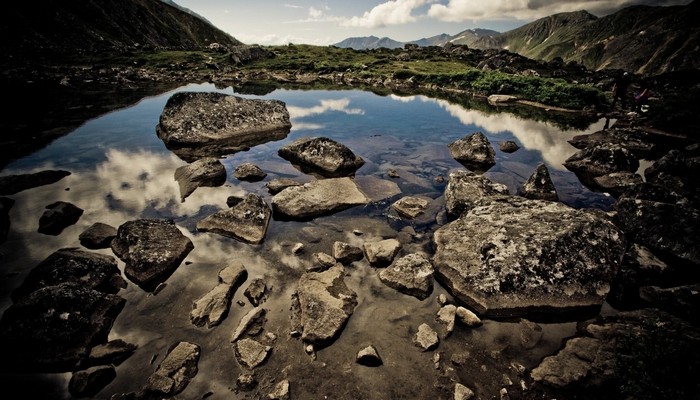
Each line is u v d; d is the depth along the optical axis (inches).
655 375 193.8
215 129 708.0
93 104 975.0
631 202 383.2
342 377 212.4
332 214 410.6
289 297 275.7
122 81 1429.6
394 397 201.8
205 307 256.2
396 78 1863.9
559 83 1336.1
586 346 229.8
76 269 278.1
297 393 201.8
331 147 554.9
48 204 407.8
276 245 345.1
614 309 274.8
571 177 561.6
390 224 393.4
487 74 1576.0
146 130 753.0
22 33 1984.5
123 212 397.4
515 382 211.2
